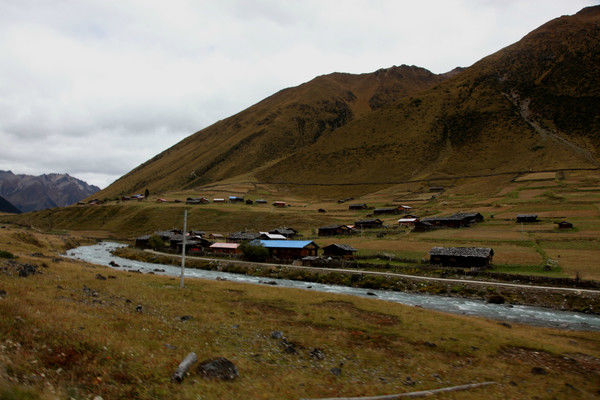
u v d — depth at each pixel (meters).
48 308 20.16
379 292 62.00
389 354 23.39
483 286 60.81
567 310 50.72
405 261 82.44
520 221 117.69
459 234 109.00
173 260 97.25
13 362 12.59
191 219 174.88
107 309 23.75
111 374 14.04
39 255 55.06
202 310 29.33
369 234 128.50
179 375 14.99
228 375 16.20
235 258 96.81
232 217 174.62
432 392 17.58
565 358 25.52
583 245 84.12
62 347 15.11
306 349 22.94
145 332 20.25
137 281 39.56
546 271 66.44
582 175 176.88
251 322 27.77
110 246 135.25
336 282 69.81
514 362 23.78
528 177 191.75
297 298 38.59
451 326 31.31
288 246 93.62
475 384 19.28
